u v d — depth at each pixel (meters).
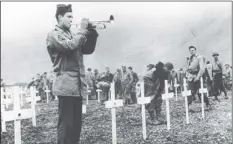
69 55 2.40
